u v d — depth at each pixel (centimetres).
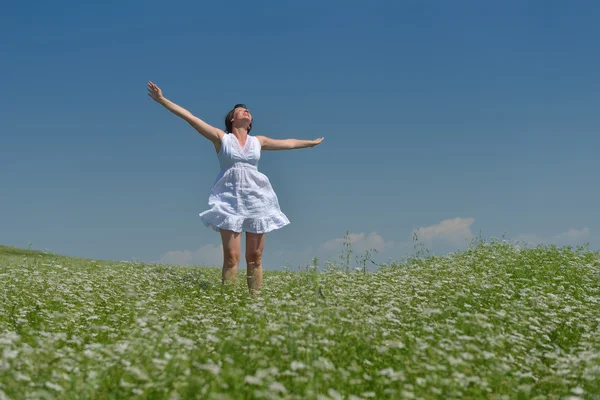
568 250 1360
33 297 761
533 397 410
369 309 662
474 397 386
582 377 443
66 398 358
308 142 948
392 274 1024
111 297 814
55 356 428
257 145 874
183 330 580
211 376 382
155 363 389
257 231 842
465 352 458
